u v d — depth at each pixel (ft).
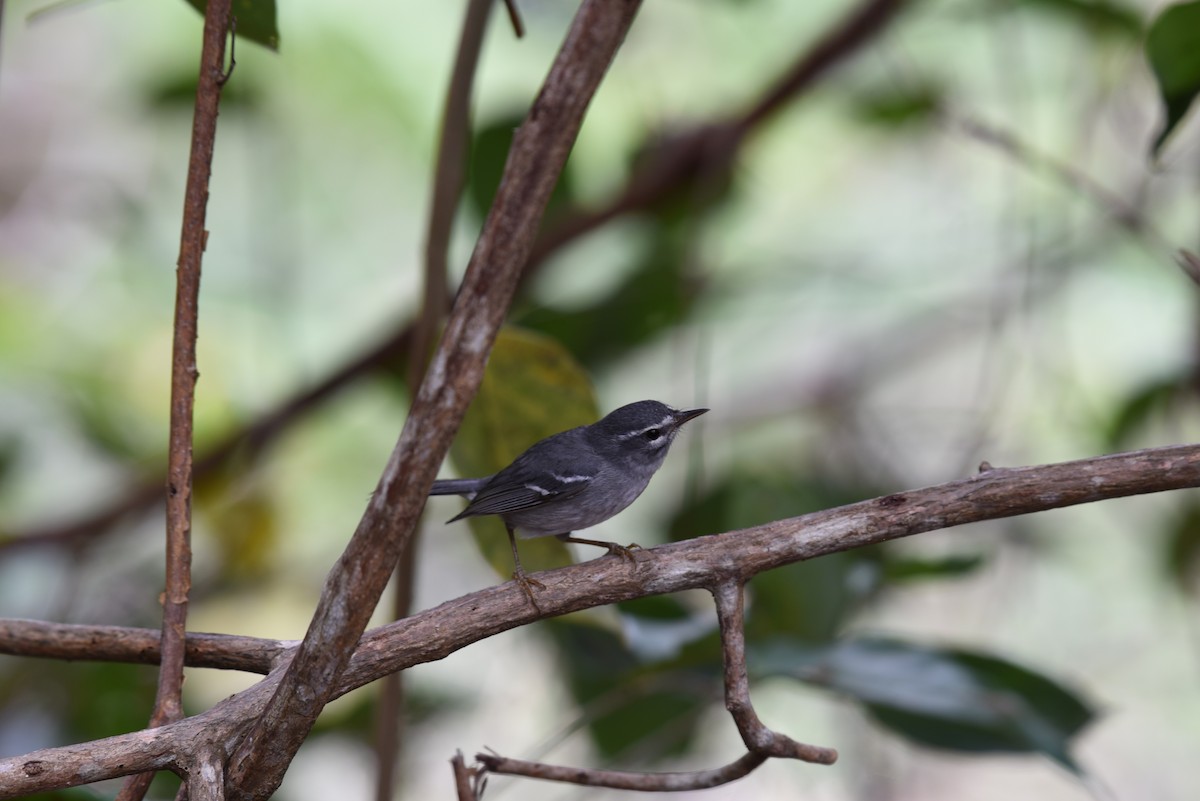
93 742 13.73
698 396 29.40
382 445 42.86
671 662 22.84
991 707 21.54
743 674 14.98
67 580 34.88
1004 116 40.81
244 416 38.99
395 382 36.47
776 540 15.38
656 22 41.63
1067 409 38.52
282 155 40.73
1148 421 37.17
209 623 37.32
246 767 13.65
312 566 40.14
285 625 37.99
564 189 36.32
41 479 40.93
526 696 35.91
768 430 42.19
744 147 37.83
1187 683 40.47
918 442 40.57
